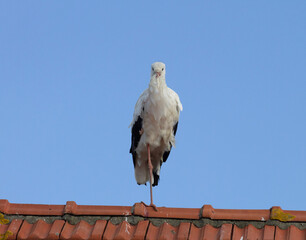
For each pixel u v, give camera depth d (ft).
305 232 33.63
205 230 34.06
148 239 33.68
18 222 35.83
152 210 35.78
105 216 35.76
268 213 34.60
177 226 35.01
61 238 34.40
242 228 34.35
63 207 36.45
